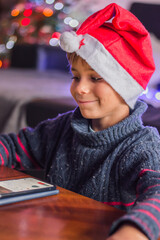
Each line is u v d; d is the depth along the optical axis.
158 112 1.31
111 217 0.60
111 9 0.84
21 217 0.58
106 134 0.85
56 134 1.04
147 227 0.51
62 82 2.63
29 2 3.31
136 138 0.83
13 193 0.64
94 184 0.85
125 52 0.84
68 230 0.54
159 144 0.81
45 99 1.82
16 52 3.48
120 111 0.87
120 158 0.83
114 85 0.81
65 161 0.96
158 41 2.60
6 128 1.87
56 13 3.11
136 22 0.84
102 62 0.81
